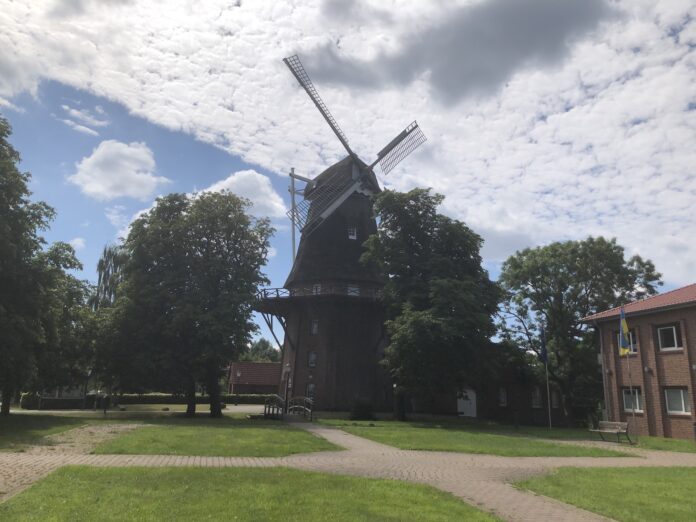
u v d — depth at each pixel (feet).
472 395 147.64
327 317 142.20
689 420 86.84
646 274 146.10
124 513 24.70
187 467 38.78
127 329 115.24
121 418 102.47
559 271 146.92
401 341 109.40
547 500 33.40
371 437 71.56
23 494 28.09
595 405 149.18
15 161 84.53
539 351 147.43
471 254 125.90
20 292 79.20
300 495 29.73
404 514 26.50
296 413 128.57
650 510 30.78
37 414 115.34
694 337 86.63
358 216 152.05
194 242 122.42
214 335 110.52
